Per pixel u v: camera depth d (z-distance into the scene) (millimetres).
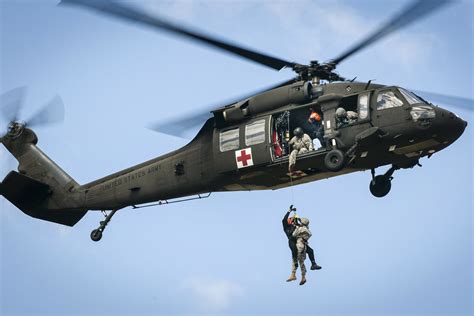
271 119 79188
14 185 99438
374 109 76062
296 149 77875
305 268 76625
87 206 96188
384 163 79438
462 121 76562
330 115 76875
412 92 77875
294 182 81812
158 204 90688
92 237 94375
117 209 94375
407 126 75000
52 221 100562
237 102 81688
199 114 79812
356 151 76125
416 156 79312
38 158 101938
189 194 87562
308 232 77312
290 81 81875
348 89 77750
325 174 80000
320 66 79875
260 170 80062
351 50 78188
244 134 80125
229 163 80938
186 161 86062
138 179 90438
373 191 83438
